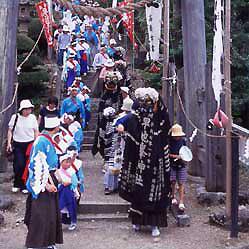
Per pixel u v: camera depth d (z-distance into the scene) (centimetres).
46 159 549
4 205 748
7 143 843
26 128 816
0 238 643
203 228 686
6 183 899
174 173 714
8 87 920
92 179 916
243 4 1236
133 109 667
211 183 790
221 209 741
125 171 659
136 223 661
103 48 1543
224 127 692
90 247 614
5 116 919
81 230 679
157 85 1433
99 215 731
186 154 697
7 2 905
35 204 553
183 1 930
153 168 646
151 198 643
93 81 1558
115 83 864
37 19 1919
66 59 1491
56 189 557
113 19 1950
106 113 843
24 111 813
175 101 1011
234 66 1212
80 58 1582
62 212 667
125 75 1055
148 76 1516
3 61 910
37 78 1516
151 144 648
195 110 920
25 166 820
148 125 651
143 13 1554
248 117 1296
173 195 750
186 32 930
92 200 759
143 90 647
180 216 696
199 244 624
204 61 928
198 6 921
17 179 831
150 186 645
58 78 1596
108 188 801
